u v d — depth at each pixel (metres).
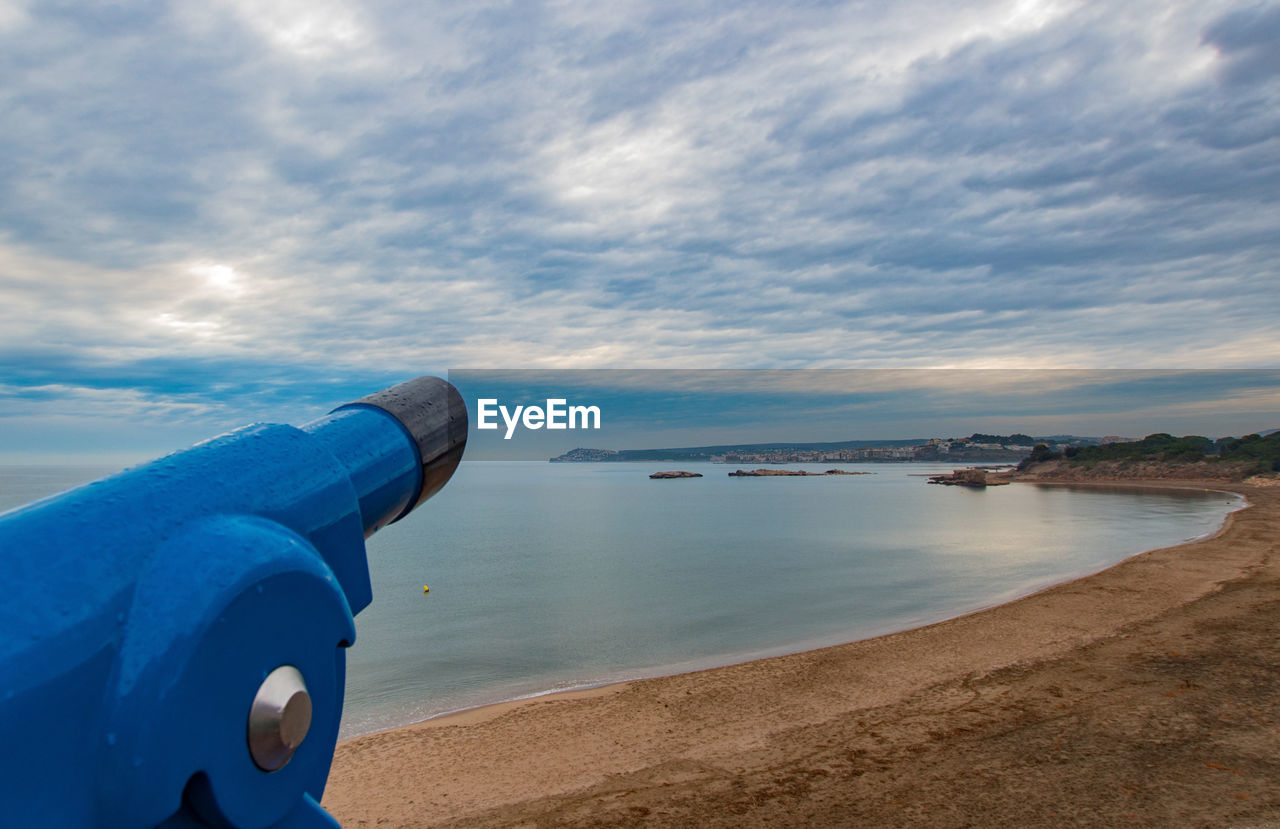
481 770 7.26
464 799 6.51
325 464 1.06
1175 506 53.59
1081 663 8.64
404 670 14.05
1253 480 78.06
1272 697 6.36
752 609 19.23
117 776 0.62
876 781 5.44
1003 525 43.81
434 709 10.77
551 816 5.60
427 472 1.36
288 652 0.80
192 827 0.72
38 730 0.58
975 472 107.12
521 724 8.77
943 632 11.89
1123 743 5.55
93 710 0.62
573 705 9.41
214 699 0.69
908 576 24.30
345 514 1.06
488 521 56.75
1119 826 4.25
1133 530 36.56
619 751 7.43
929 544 35.00
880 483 122.81
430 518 60.44
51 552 0.67
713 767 6.41
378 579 27.67
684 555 33.31
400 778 7.21
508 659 14.63
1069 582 15.69
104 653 0.64
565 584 25.36
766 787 5.59
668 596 22.16
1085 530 38.25
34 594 0.62
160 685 0.64
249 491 0.91
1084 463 108.25
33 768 0.57
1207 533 29.38
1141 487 79.00
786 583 24.02
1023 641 10.60
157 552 0.74
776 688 9.39
